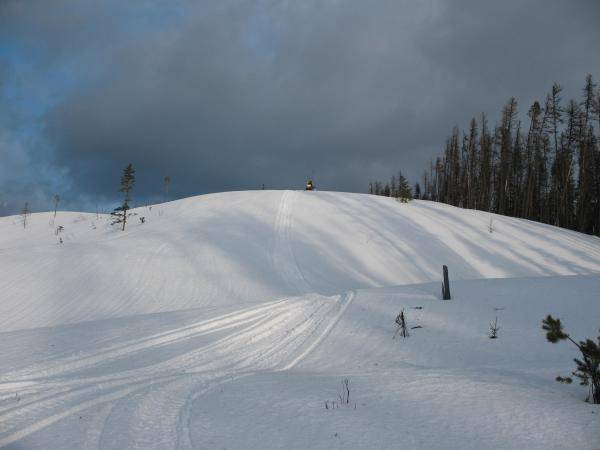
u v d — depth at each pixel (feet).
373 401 22.82
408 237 105.70
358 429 19.13
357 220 116.88
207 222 114.52
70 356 31.86
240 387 26.16
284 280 78.18
